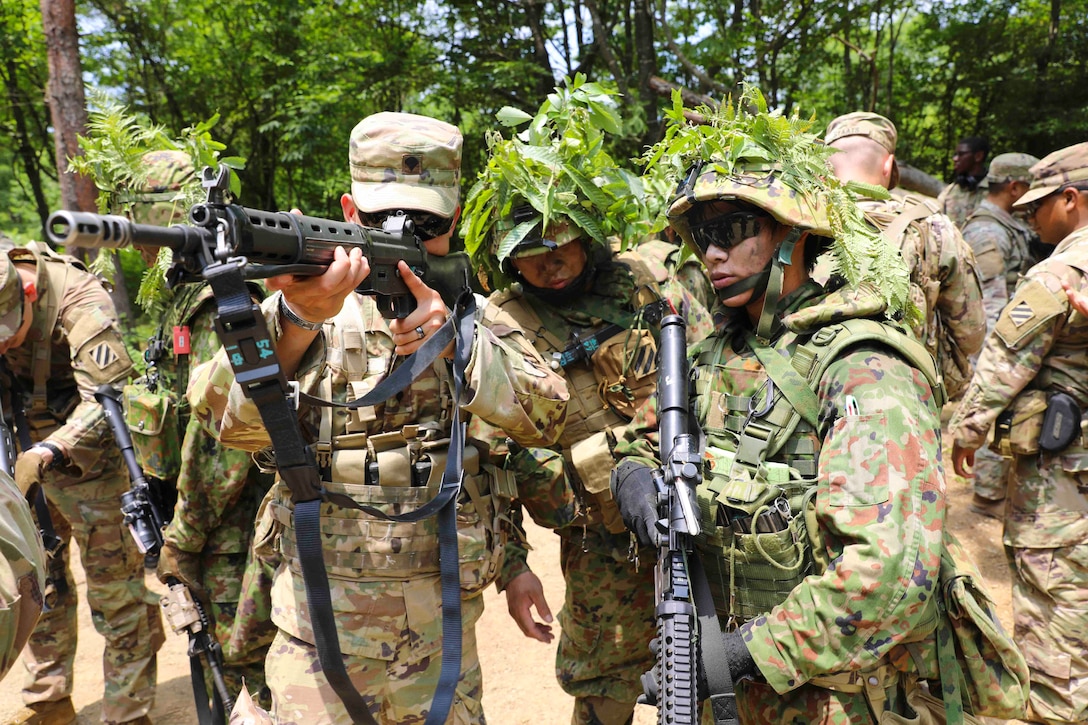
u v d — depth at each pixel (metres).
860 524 1.58
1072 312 2.99
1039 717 3.16
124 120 3.11
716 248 1.90
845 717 1.73
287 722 1.92
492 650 4.14
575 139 2.69
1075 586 3.02
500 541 2.17
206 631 2.70
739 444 1.86
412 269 1.82
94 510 3.30
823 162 1.90
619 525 2.55
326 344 1.96
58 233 1.11
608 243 2.86
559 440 2.74
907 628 1.56
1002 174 6.25
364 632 1.93
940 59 14.59
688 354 2.12
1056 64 13.65
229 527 2.85
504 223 2.62
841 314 1.78
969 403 3.24
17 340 3.17
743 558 1.80
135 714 3.40
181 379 2.91
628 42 12.92
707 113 1.97
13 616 1.28
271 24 11.74
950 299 3.64
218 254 1.33
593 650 2.79
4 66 12.61
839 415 1.68
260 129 10.87
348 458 1.94
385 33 11.55
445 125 2.10
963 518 5.25
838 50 15.82
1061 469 3.04
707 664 1.66
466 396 1.92
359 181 2.01
